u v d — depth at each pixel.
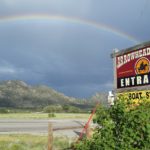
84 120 46.72
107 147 7.20
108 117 7.66
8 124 36.59
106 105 8.12
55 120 46.62
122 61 17.50
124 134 7.21
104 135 7.40
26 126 34.03
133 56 16.56
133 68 16.55
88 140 7.83
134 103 8.09
